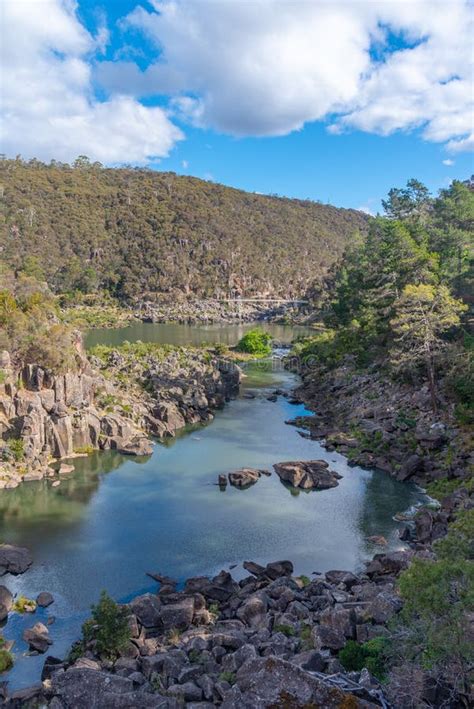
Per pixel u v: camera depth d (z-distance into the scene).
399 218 135.88
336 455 74.75
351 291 141.25
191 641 33.56
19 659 34.69
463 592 22.92
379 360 102.75
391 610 32.75
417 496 60.88
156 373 105.00
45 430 70.88
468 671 23.69
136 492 61.59
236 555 48.19
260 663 27.11
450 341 84.44
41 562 46.59
